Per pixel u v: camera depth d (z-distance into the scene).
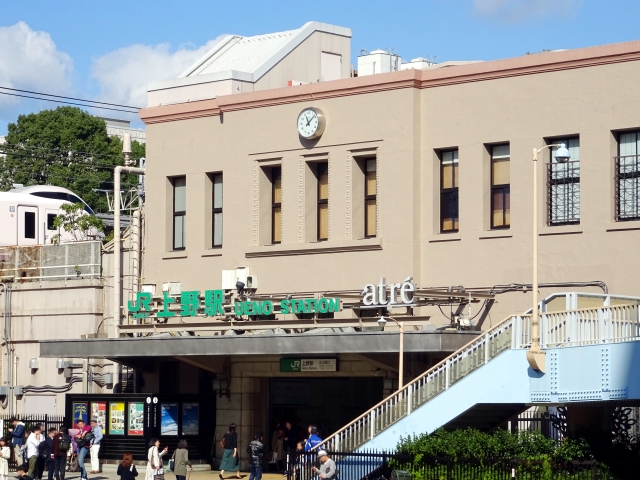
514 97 37.59
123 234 47.78
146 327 42.72
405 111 39.25
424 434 31.83
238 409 42.59
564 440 30.67
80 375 47.88
